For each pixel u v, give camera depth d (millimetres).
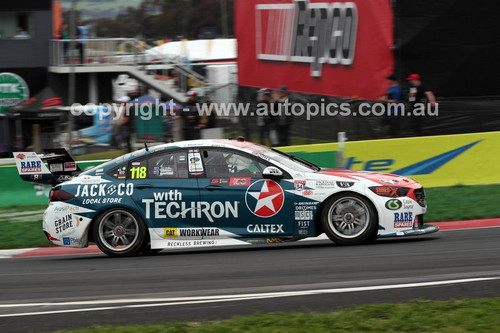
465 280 12484
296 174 17156
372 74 36875
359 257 15219
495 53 36688
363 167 27766
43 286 14273
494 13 36531
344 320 9984
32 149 44469
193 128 34281
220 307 11492
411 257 14969
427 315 10062
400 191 16922
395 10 36406
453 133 30938
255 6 41656
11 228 23562
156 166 17625
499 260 14273
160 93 46562
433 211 22609
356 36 37469
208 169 17391
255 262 15414
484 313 9961
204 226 17203
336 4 38031
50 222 17891
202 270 14875
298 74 40156
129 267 15859
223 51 49469
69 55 49688
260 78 41875
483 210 22328
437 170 28141
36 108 47406
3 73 50438
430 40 36500
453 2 36312
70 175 19344
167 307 11695
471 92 36750
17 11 50500
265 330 9648
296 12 40000
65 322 11133
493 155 28234
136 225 17375
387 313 10281
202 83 45844
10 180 28312
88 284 14164
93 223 17641
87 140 36625
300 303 11469
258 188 17031
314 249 16719
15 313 12016
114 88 48188
